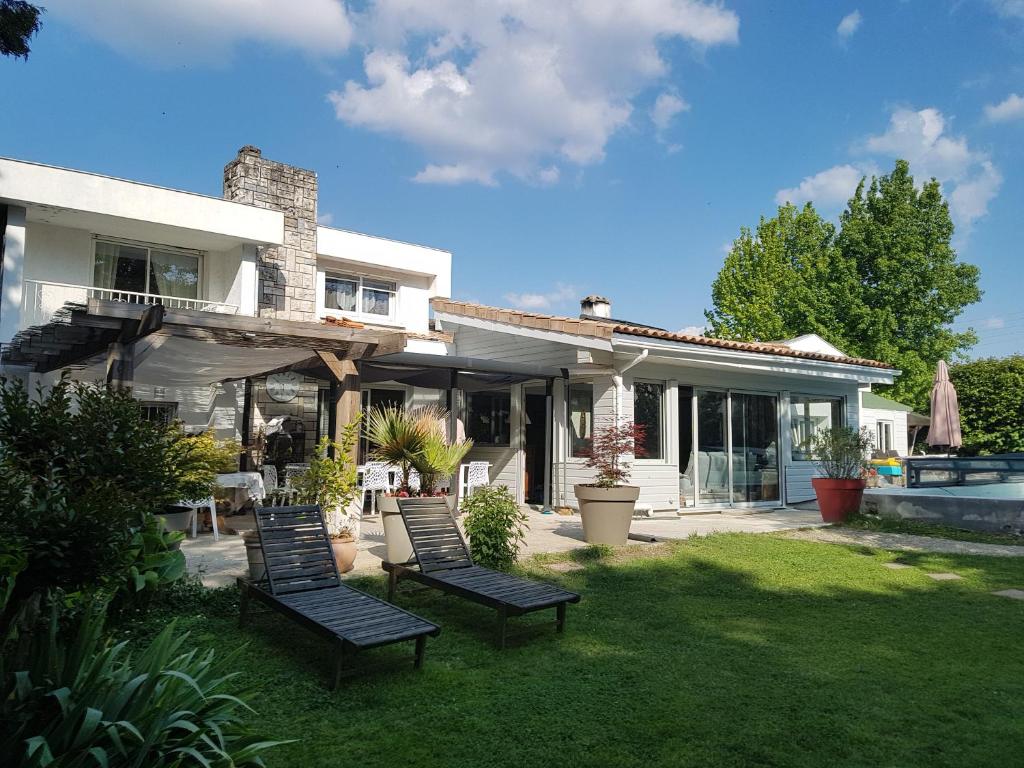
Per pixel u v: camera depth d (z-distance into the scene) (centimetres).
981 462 1274
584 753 338
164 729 267
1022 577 757
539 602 503
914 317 3019
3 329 1061
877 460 2045
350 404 852
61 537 314
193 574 673
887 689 425
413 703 397
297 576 530
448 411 1214
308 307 1398
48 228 1184
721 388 1370
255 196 1345
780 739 354
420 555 603
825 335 2967
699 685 429
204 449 907
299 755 332
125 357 740
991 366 2556
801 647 508
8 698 265
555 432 1283
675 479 1268
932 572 782
